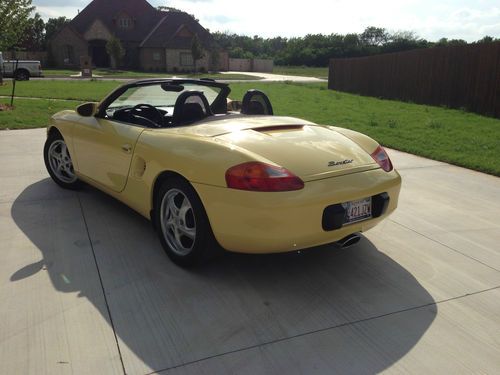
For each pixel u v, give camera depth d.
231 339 2.26
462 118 12.84
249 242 2.55
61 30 45.59
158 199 3.03
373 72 21.73
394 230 3.82
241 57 78.31
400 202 4.62
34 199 4.26
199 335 2.28
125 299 2.59
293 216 2.46
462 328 2.42
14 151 6.36
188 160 2.71
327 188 2.57
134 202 3.36
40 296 2.58
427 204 4.57
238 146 2.68
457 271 3.08
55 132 4.47
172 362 2.08
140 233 3.52
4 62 25.78
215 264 3.06
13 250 3.17
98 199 4.29
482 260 3.27
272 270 3.00
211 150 2.67
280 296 2.68
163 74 41.66
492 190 5.17
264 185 2.44
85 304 2.52
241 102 4.27
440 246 3.50
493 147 7.92
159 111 3.87
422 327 2.42
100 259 3.07
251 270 2.99
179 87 3.87
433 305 2.64
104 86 21.08
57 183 4.61
